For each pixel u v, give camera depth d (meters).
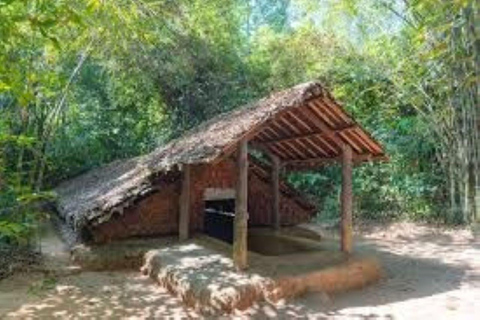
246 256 7.00
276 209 10.03
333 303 6.34
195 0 14.85
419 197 12.59
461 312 5.95
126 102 16.28
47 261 8.45
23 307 6.42
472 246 9.85
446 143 12.03
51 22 3.90
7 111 9.30
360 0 12.73
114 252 8.35
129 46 13.14
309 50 14.70
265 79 15.98
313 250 8.17
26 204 8.68
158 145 16.19
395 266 8.30
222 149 6.41
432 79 11.77
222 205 11.28
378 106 14.16
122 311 6.29
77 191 11.87
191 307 6.39
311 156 8.70
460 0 4.03
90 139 15.88
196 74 15.69
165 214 9.26
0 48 4.30
